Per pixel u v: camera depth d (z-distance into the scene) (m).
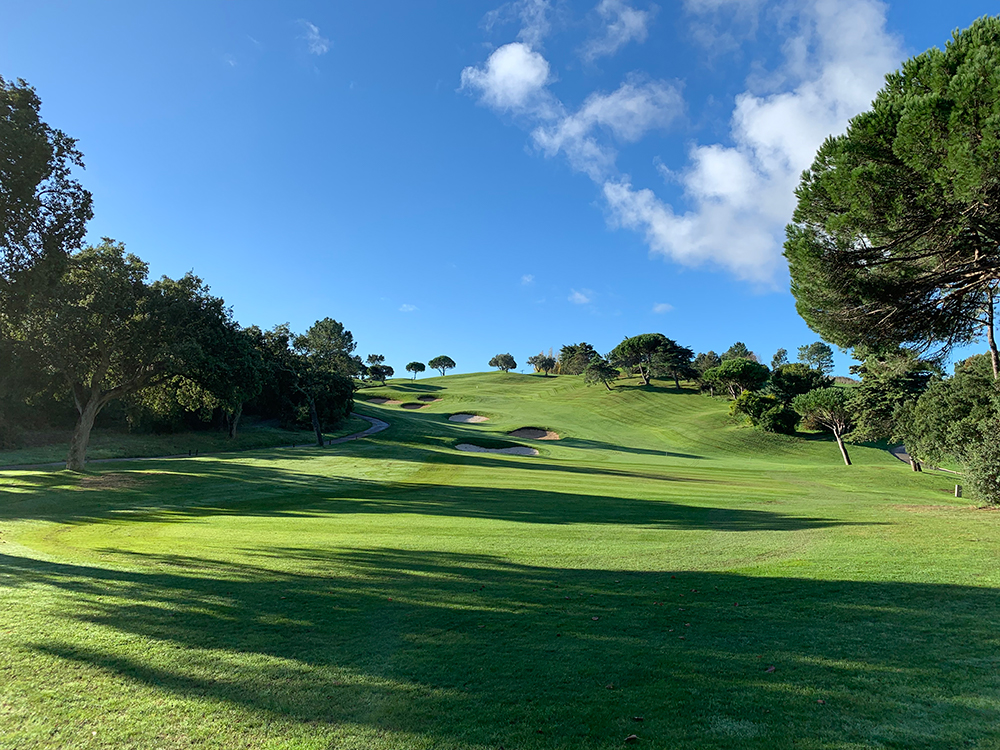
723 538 12.97
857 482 38.28
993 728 4.21
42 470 30.06
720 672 5.36
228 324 34.50
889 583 8.45
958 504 21.06
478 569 9.71
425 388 113.56
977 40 12.67
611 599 7.85
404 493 24.80
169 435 51.47
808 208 15.42
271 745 4.04
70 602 7.28
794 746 4.03
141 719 4.38
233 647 5.92
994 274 14.62
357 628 6.60
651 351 106.81
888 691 4.89
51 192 19.72
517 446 58.06
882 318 16.78
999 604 7.30
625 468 43.66
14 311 20.81
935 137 12.34
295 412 60.16
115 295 28.75
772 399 73.94
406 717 4.48
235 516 17.48
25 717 4.36
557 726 4.34
